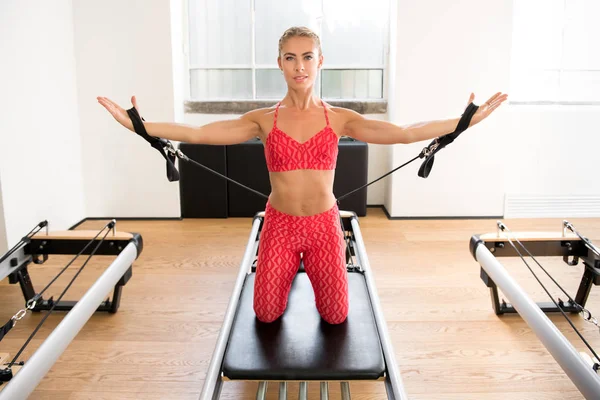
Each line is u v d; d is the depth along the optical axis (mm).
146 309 3104
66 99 4531
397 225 4719
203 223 4793
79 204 4797
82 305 2266
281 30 5129
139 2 4566
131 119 1823
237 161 4836
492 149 4785
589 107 4988
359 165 4840
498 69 4629
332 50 5172
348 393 1996
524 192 5000
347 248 3338
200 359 2590
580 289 2971
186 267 3734
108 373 2469
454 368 2502
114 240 3031
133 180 4859
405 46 4613
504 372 2473
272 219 2057
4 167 3645
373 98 5254
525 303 2318
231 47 5152
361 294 2453
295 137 1918
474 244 3008
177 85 4844
